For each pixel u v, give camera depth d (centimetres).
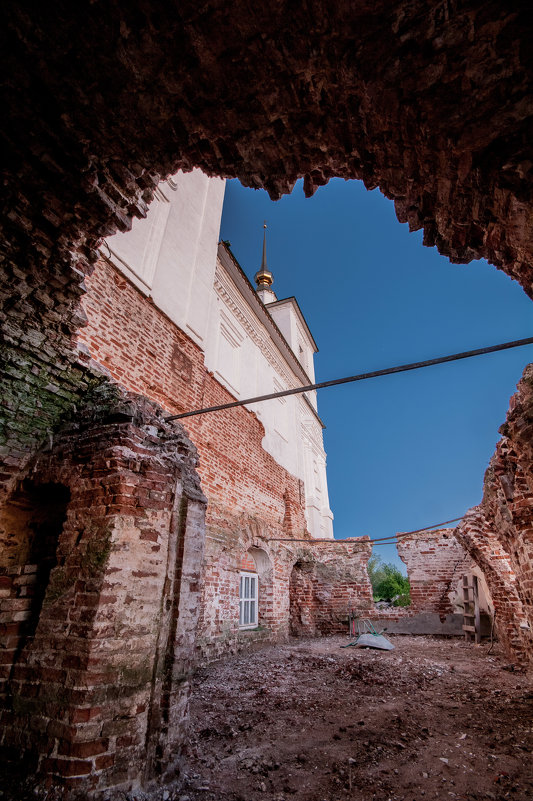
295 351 1992
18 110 271
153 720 280
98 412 355
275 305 2130
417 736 370
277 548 1080
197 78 252
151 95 265
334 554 1356
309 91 256
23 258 343
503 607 762
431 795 271
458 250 345
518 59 207
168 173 334
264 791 276
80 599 272
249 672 627
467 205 295
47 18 228
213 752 336
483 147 250
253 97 261
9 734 260
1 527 325
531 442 384
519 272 322
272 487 1148
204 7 214
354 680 586
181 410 739
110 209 347
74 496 311
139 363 645
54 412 374
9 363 348
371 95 243
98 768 238
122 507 291
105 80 257
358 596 1280
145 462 321
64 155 301
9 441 337
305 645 975
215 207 1009
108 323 595
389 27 209
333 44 223
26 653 277
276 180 328
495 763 313
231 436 946
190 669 321
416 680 584
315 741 359
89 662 250
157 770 273
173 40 232
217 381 920
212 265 945
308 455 1747
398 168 297
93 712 244
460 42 206
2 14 228
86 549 286
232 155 312
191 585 338
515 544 544
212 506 792
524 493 476
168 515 329
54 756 237
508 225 285
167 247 783
